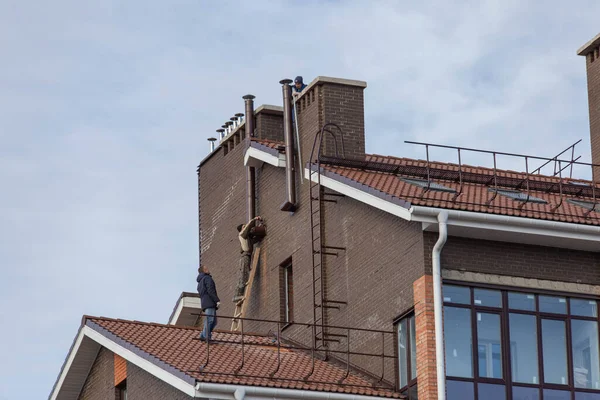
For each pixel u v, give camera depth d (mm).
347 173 48000
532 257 44656
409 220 43344
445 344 43062
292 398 42094
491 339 43594
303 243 50531
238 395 41344
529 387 43594
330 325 47031
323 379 43969
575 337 44531
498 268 44188
